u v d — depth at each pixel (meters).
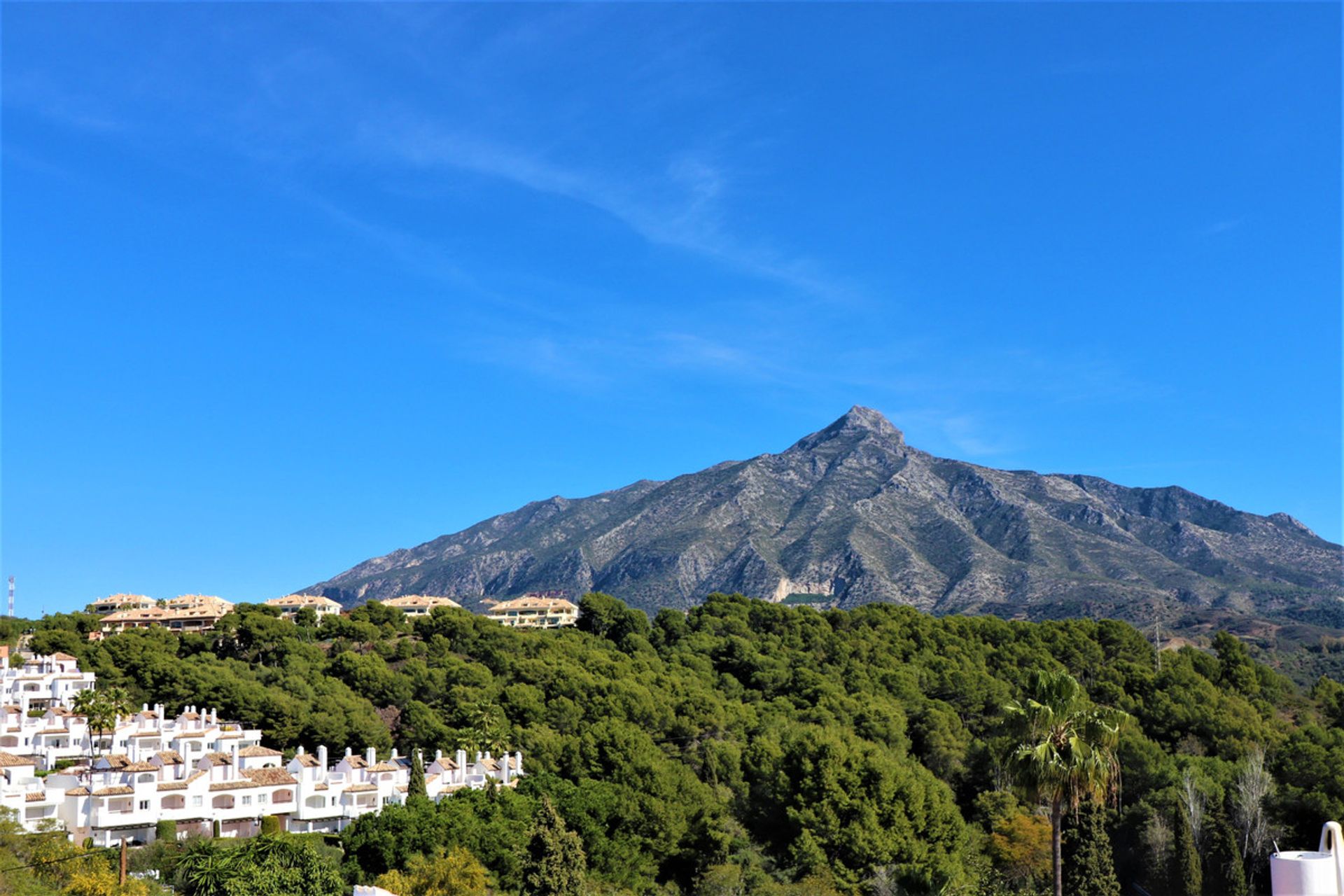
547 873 84.19
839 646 182.62
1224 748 128.75
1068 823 95.06
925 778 114.69
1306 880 40.22
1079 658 174.75
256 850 87.75
